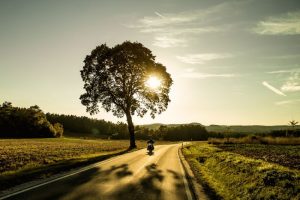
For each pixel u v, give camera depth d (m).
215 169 20.28
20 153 33.09
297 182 11.77
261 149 40.09
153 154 35.03
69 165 19.78
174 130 159.38
